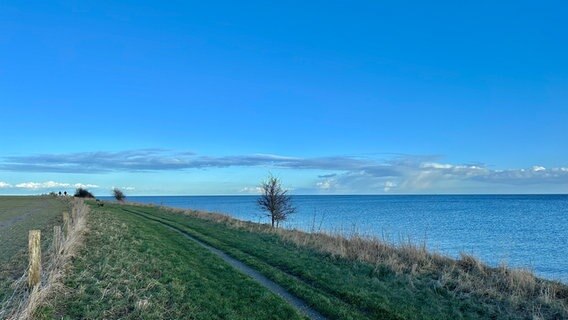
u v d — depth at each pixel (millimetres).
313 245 21219
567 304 11453
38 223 29891
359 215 83812
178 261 15922
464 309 11312
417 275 14484
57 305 9766
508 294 12273
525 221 68000
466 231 51062
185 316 9773
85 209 36125
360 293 12148
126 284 11750
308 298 11664
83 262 14047
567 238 43906
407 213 93125
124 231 24047
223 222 35688
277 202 40750
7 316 8695
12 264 14602
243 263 16812
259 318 9945
